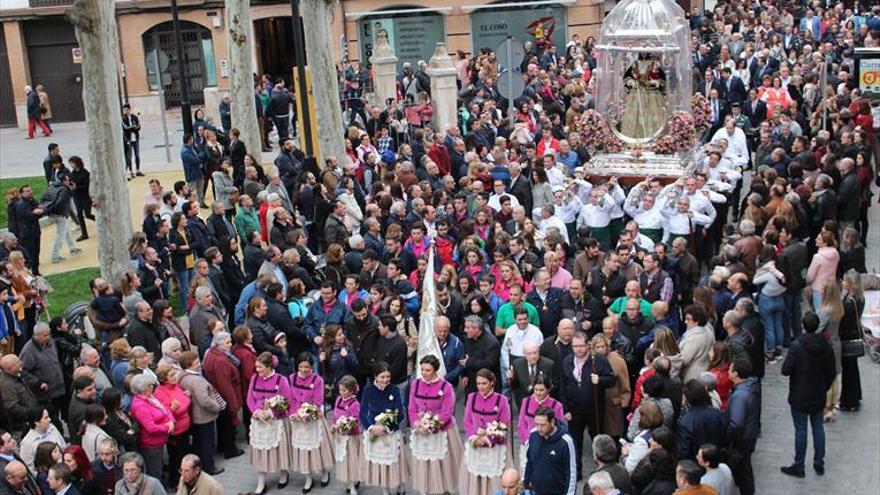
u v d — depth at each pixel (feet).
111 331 52.60
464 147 83.20
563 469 38.27
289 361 50.85
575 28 142.00
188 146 86.58
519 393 44.75
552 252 53.36
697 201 65.51
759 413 43.09
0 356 49.44
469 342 47.83
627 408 44.88
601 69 79.87
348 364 48.57
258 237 60.49
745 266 56.39
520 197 70.28
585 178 76.07
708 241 68.18
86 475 40.50
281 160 79.56
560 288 52.29
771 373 55.83
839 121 82.48
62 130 136.56
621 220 68.33
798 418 45.01
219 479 47.52
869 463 46.55
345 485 46.83
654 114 78.02
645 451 38.34
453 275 53.31
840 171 70.33
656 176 74.69
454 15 141.90
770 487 44.80
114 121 62.39
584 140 79.92
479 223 61.82
